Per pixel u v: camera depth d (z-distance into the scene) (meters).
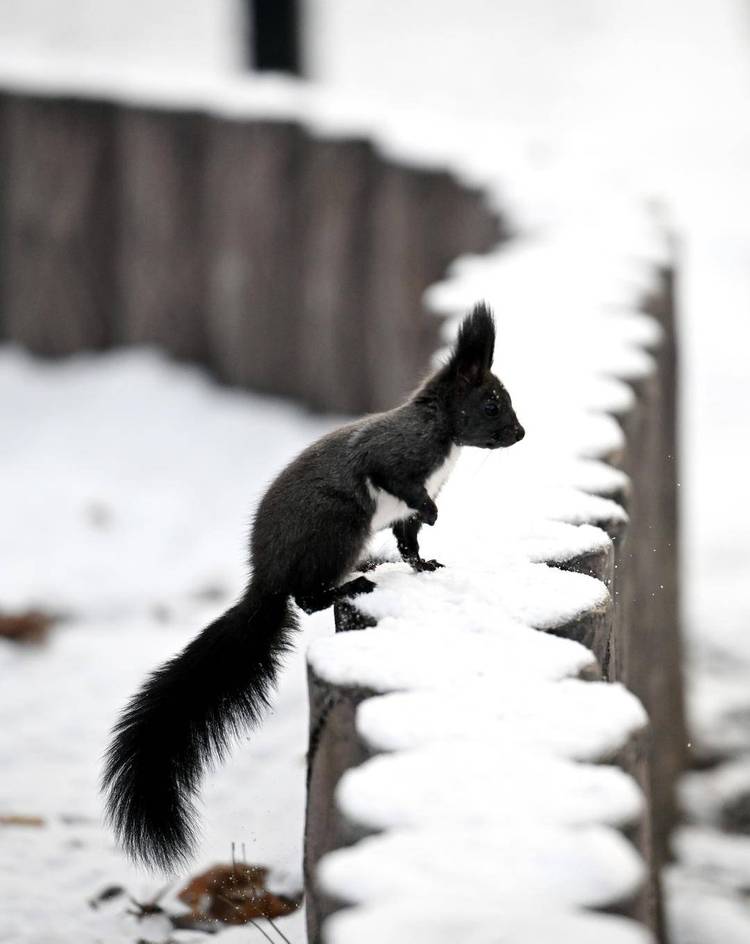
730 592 21.30
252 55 33.25
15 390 25.39
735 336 35.56
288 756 12.32
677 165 52.50
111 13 75.06
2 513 20.38
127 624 16.75
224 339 25.38
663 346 15.50
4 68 27.30
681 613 17.02
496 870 5.03
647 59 72.56
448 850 5.15
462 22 79.56
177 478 22.33
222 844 10.65
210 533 20.03
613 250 16.81
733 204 46.88
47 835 11.18
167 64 67.94
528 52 74.25
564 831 5.25
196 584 18.03
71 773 12.44
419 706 6.28
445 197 22.08
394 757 5.83
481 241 20.80
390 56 73.56
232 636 8.45
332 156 23.45
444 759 5.79
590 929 4.67
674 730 15.35
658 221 19.61
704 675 18.62
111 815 8.31
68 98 25.22
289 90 26.41
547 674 6.64
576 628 7.39
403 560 8.64
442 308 14.71
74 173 25.47
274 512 8.52
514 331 13.44
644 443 12.27
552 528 8.63
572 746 5.93
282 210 24.28
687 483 25.72
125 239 25.75
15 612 16.42
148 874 10.41
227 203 24.70
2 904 10.09
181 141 24.84
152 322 25.92
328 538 8.40
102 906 10.07
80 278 25.97
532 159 23.11
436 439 8.70
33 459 23.03
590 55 73.81
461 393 8.77
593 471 9.73
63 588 17.66
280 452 23.30
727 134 57.03
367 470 8.49
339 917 4.82
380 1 82.94
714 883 13.62
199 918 9.85
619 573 9.09
